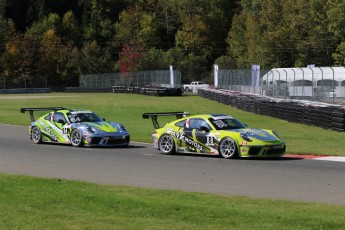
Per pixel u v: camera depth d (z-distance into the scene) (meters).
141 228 9.65
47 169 19.06
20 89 127.56
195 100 79.12
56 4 189.25
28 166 19.86
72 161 21.22
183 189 14.70
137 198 12.62
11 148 26.08
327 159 21.11
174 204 11.79
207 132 22.30
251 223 9.96
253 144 20.88
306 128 34.72
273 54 117.31
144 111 54.78
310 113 36.34
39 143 28.33
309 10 114.75
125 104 68.62
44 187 14.41
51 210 11.28
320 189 14.40
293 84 56.91
